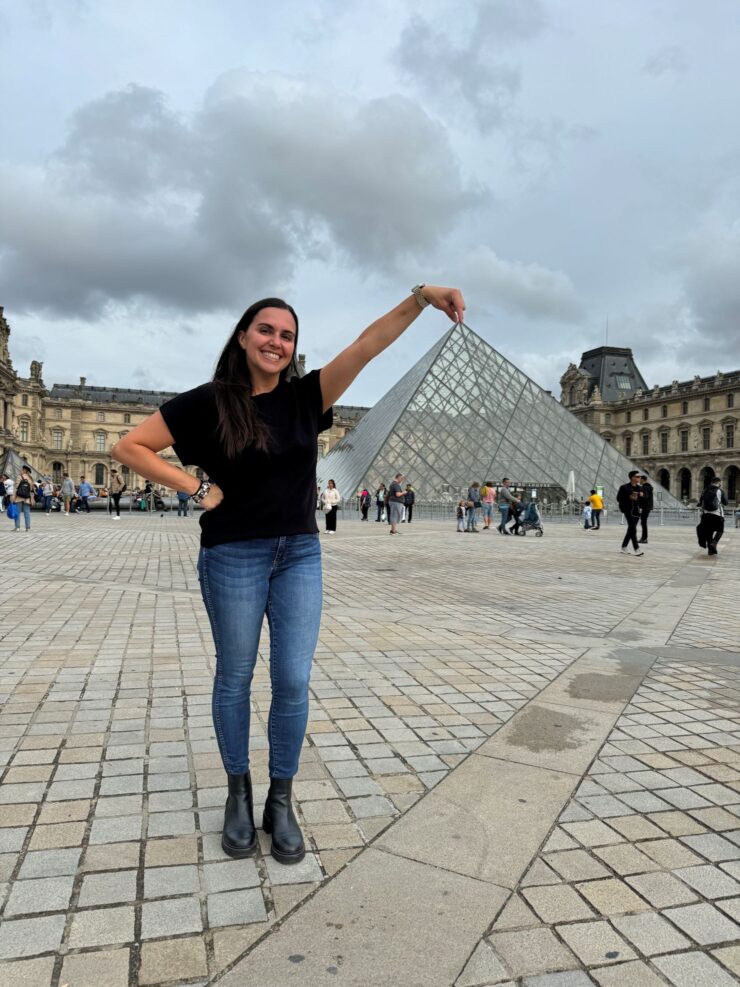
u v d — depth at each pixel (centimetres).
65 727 459
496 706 521
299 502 306
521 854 308
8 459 5372
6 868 290
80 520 3341
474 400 4747
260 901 270
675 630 830
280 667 310
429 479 4250
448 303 304
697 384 11144
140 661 628
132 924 253
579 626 848
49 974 225
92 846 310
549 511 4275
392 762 412
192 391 299
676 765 418
